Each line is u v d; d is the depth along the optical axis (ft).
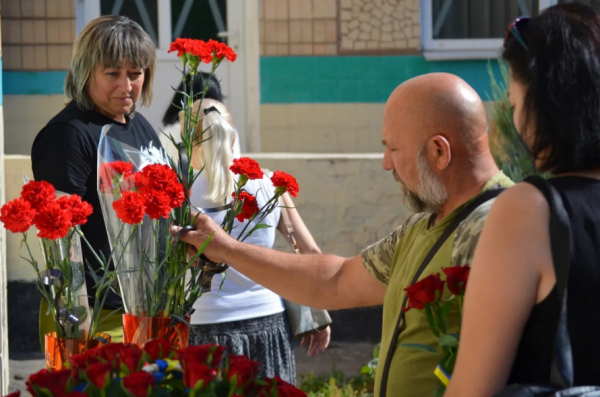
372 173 16.80
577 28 4.87
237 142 10.50
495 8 21.52
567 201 4.78
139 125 9.68
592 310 4.68
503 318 4.71
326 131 21.12
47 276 6.90
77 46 9.09
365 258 7.61
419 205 6.63
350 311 17.19
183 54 7.63
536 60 4.91
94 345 7.03
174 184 6.76
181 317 7.14
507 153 14.64
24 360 15.98
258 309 10.07
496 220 4.84
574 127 4.80
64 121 8.75
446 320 5.78
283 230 11.04
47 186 6.78
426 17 21.17
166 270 7.18
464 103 6.32
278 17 20.85
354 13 20.88
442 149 6.26
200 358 5.12
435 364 6.16
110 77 8.98
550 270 4.69
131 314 7.18
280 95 21.06
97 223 8.61
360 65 21.02
